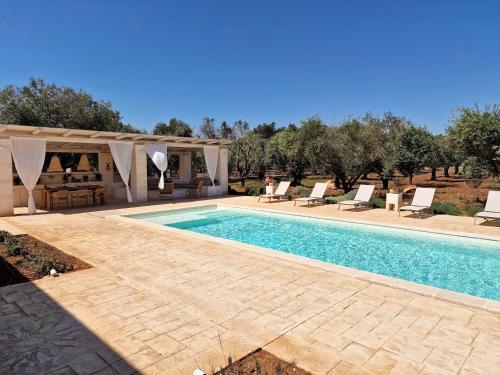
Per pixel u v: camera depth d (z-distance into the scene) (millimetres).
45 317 3969
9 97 23672
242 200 16328
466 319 3893
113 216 11391
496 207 9836
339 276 5449
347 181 18328
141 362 3018
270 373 2836
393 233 9820
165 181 19344
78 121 25156
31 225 10070
